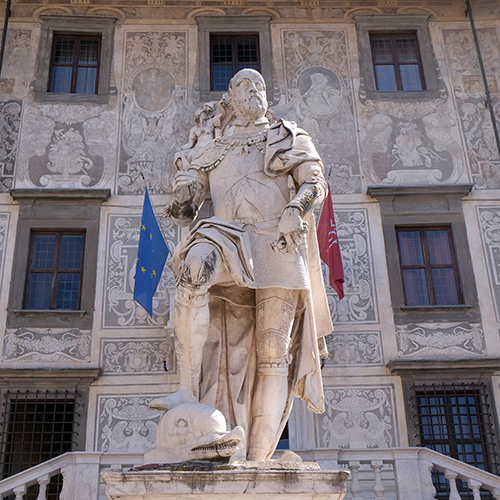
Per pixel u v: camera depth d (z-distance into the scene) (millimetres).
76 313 13883
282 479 2854
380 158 15500
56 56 16438
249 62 16625
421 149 15594
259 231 3719
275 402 3551
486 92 16078
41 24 16500
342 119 15875
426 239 14922
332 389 13414
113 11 16719
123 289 14156
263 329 3619
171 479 2816
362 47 16641
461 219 14906
